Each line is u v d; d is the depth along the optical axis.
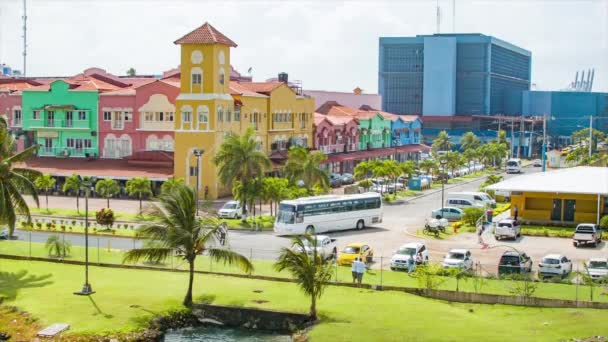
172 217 44.31
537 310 43.50
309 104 124.81
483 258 59.50
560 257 52.22
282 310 43.28
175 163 97.12
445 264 53.12
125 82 124.88
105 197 96.56
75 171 100.12
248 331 43.09
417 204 98.69
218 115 96.06
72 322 41.16
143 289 47.62
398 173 107.69
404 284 48.50
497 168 161.00
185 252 44.97
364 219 76.31
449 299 46.00
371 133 152.12
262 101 109.00
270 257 58.47
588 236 65.00
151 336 40.62
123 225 74.44
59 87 110.25
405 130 175.62
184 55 96.31
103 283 49.03
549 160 161.50
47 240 62.50
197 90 96.06
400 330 39.28
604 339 37.41
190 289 45.03
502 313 43.03
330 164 130.25
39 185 84.12
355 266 48.66
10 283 48.88
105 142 108.31
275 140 113.31
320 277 42.22
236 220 79.31
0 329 40.34
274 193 76.62
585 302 43.62
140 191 83.62
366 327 39.91
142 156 102.38
